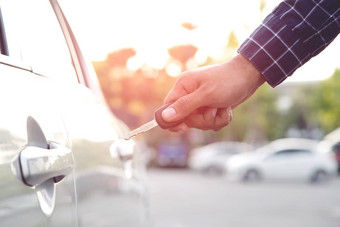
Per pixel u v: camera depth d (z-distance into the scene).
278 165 23.92
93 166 1.92
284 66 1.45
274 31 1.45
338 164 29.08
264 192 20.75
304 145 28.89
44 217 1.40
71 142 1.72
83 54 2.51
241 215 13.85
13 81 1.43
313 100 49.44
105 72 38.41
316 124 61.12
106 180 2.06
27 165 1.28
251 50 1.44
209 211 14.88
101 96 2.58
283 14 1.46
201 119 1.47
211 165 30.19
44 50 1.89
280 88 58.53
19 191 1.27
